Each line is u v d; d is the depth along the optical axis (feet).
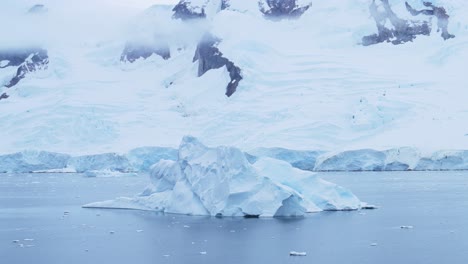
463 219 241.96
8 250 189.67
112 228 226.17
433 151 568.41
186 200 257.34
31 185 461.37
